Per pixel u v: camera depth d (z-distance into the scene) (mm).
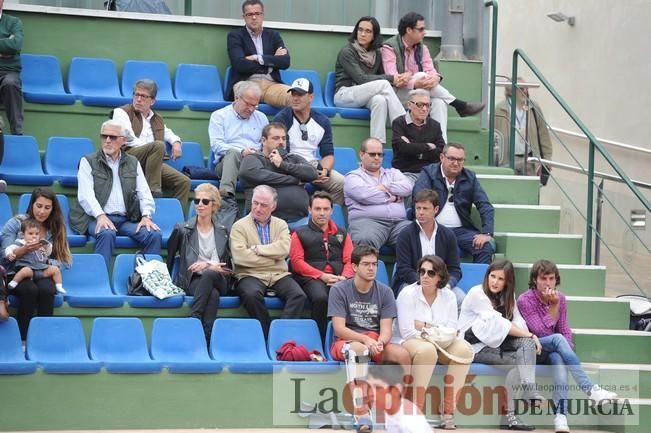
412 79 44406
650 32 55000
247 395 33969
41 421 32812
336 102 45125
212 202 36781
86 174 38031
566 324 36125
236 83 43156
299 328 35312
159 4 46688
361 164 40438
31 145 40219
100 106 42719
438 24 49531
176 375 33656
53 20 44938
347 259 37531
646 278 48031
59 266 35344
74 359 33531
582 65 60312
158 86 44656
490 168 44188
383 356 34219
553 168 54906
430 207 37344
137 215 38062
